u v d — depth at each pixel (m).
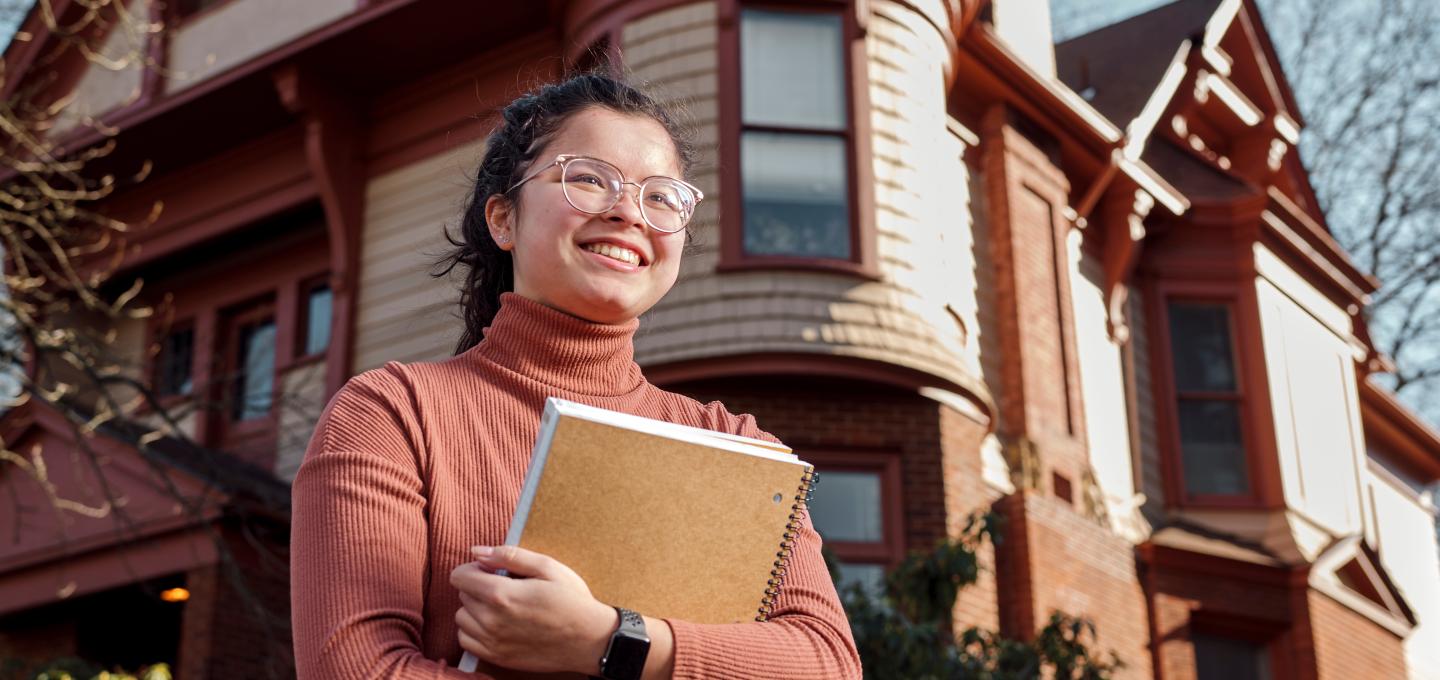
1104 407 12.54
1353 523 14.20
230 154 13.21
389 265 11.94
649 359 9.44
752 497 1.74
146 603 11.50
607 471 1.65
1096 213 13.25
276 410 12.41
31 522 11.48
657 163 2.04
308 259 12.93
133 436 10.60
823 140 10.03
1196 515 13.08
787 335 9.36
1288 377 13.93
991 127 11.91
